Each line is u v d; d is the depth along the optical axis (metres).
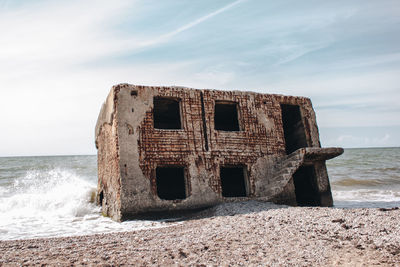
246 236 6.89
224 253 5.82
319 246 5.97
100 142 14.26
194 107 12.41
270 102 13.95
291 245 6.11
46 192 17.58
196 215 10.91
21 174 27.09
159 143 11.46
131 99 11.47
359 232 6.54
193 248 6.18
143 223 9.95
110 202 11.85
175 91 12.28
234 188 16.11
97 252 6.21
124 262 5.50
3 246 7.04
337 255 5.51
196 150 11.94
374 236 6.25
